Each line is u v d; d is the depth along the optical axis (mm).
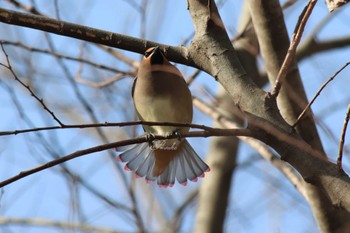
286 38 8836
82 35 8203
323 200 8867
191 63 8203
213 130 7453
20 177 7055
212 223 14414
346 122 6941
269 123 7418
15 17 8078
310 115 8664
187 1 8352
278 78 7555
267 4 8773
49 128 7266
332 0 7504
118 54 12688
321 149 8711
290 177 9812
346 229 8516
